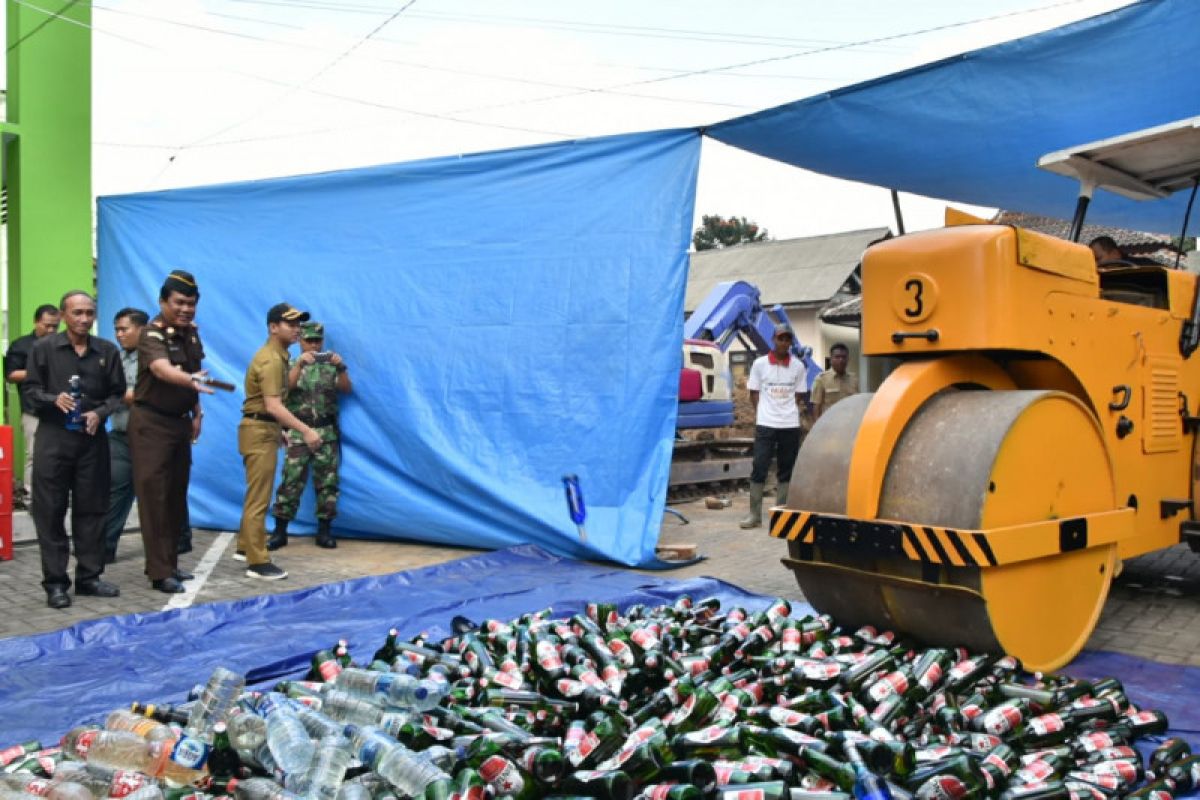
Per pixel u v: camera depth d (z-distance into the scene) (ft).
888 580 13.39
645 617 15.39
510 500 24.02
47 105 31.48
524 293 24.88
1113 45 17.85
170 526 20.25
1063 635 14.24
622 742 9.57
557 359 24.29
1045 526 13.35
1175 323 17.66
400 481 26.04
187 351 20.27
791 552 14.90
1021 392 13.75
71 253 32.17
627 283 23.68
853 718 10.46
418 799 8.20
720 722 10.28
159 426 19.72
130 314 23.30
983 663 12.67
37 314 27.37
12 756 10.04
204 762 9.36
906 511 13.38
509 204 25.32
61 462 18.74
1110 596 19.48
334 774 8.64
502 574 21.70
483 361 25.14
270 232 28.17
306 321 25.66
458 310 25.63
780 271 101.96
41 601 19.19
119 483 23.45
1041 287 14.16
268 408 20.89
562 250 24.54
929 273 14.12
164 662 14.92
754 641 13.33
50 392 18.70
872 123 21.58
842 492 14.16
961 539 12.52
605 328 23.82
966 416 13.60
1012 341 13.60
